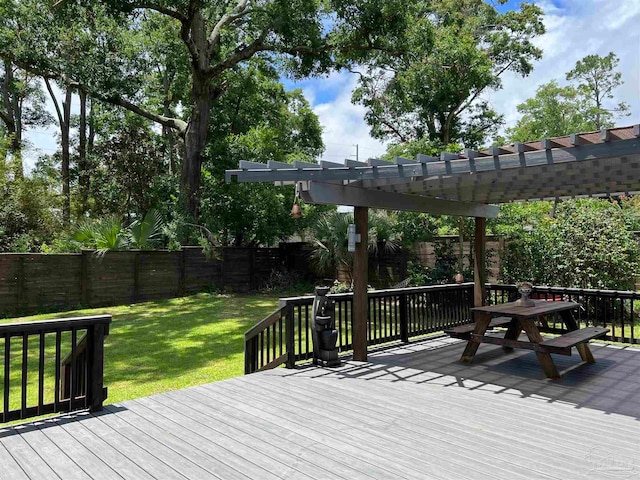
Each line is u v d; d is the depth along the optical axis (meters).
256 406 4.14
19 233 13.56
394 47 14.88
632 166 3.85
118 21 14.07
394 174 4.59
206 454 3.12
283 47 15.09
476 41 18.69
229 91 18.95
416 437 3.41
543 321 6.92
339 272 14.91
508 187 5.66
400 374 5.23
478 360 5.91
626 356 6.10
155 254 13.80
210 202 17.38
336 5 13.53
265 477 2.79
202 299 14.02
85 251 12.39
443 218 11.46
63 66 14.12
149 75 18.97
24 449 3.22
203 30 16.06
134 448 3.23
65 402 3.89
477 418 3.82
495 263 10.99
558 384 4.83
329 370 5.43
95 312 11.71
